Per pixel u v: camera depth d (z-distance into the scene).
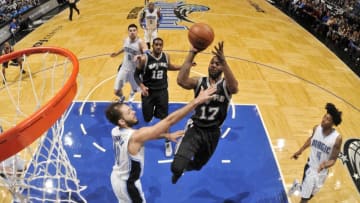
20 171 3.59
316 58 9.51
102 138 5.53
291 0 15.30
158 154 5.18
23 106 6.42
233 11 14.36
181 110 2.61
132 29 5.58
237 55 9.31
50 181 4.49
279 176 4.79
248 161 5.09
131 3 15.35
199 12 13.89
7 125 5.70
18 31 11.44
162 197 4.36
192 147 3.54
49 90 7.03
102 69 8.15
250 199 4.37
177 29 11.45
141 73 4.74
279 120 6.21
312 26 12.74
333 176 4.87
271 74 8.23
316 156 3.75
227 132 5.78
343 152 5.39
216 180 4.69
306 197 3.90
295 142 5.57
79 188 4.45
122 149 2.93
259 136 5.70
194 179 4.69
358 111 6.72
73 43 10.00
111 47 9.65
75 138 5.50
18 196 3.66
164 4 15.03
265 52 9.69
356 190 4.62
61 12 14.04
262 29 11.97
